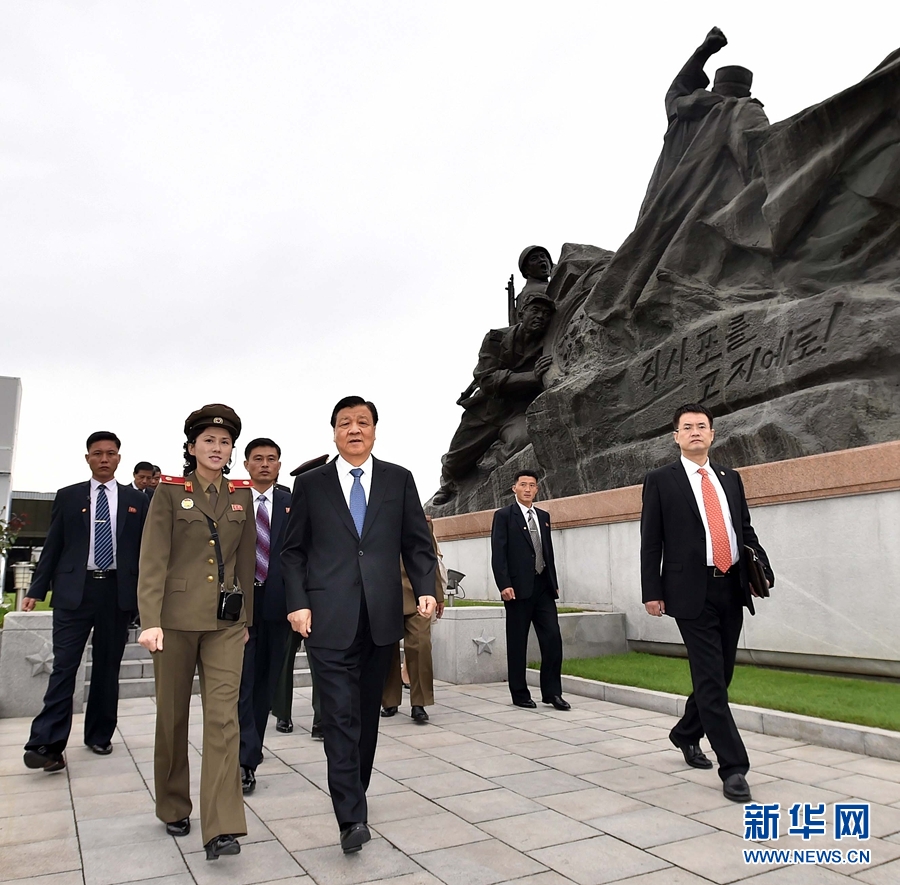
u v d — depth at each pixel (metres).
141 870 2.95
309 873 2.90
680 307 9.66
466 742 5.18
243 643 3.52
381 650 3.62
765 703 5.50
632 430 9.79
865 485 6.20
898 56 8.12
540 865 2.96
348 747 3.24
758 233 9.25
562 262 13.62
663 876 2.84
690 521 4.21
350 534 3.58
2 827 3.49
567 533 9.62
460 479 14.94
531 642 8.30
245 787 4.11
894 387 7.09
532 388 13.29
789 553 6.77
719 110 10.52
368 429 3.81
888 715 4.91
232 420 3.77
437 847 3.16
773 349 8.09
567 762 4.59
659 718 5.95
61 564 4.88
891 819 3.46
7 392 12.95
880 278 7.93
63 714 4.59
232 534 3.61
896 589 5.95
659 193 10.70
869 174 8.19
